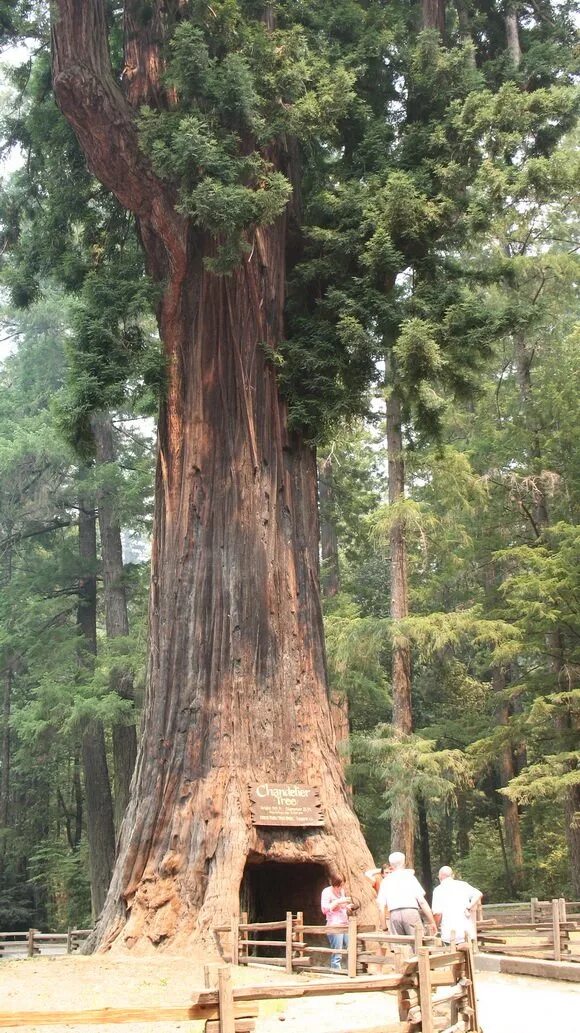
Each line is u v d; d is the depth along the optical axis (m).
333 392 18.75
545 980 12.71
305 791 16.61
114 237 22.97
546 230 28.80
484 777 37.28
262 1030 8.74
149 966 13.50
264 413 18.80
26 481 38.22
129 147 17.97
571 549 25.75
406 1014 6.85
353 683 30.12
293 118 18.11
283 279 19.98
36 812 46.66
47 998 10.38
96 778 34.50
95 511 39.00
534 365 31.06
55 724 33.78
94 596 38.91
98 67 17.94
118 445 40.09
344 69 19.36
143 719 17.61
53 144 22.06
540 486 28.72
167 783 16.45
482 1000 10.95
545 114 20.25
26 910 43.12
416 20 23.23
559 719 26.58
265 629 17.56
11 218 22.86
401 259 18.84
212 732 16.66
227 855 15.50
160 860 15.84
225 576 17.73
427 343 17.81
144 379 17.98
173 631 17.58
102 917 16.08
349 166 21.47
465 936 10.98
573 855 25.25
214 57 18.16
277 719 17.09
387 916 11.99
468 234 20.69
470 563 31.44
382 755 24.38
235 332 18.86
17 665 39.06
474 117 20.23
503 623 25.70
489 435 30.77
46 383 40.22
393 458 26.25
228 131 18.06
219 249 17.31
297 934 13.29
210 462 18.39
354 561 43.19
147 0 19.36
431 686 39.38
